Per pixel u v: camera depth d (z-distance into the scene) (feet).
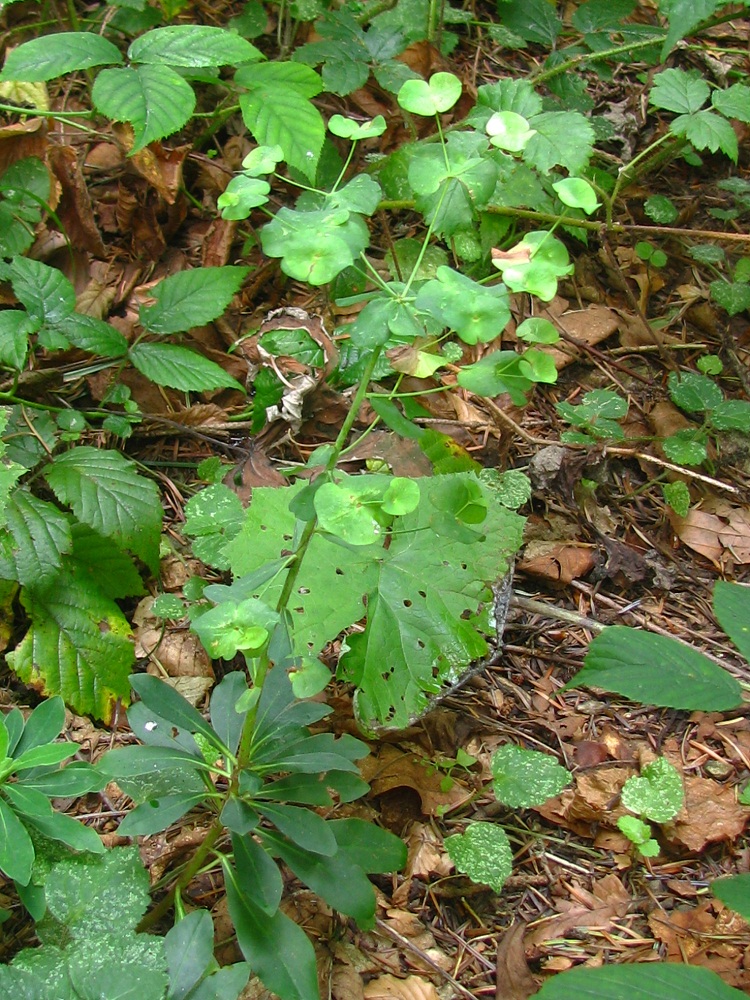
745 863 1.93
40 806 1.53
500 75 3.31
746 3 2.48
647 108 3.29
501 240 2.84
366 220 2.90
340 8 3.01
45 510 2.08
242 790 1.65
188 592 2.17
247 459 2.43
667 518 2.50
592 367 2.80
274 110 2.33
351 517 1.24
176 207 2.77
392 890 1.84
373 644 1.89
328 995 1.69
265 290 2.76
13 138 2.62
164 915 1.76
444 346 2.59
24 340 2.22
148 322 2.38
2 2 2.40
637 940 1.80
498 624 2.19
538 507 2.48
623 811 1.96
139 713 1.74
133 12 2.89
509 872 1.78
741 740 2.10
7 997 1.41
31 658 2.01
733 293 2.83
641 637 1.80
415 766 1.99
